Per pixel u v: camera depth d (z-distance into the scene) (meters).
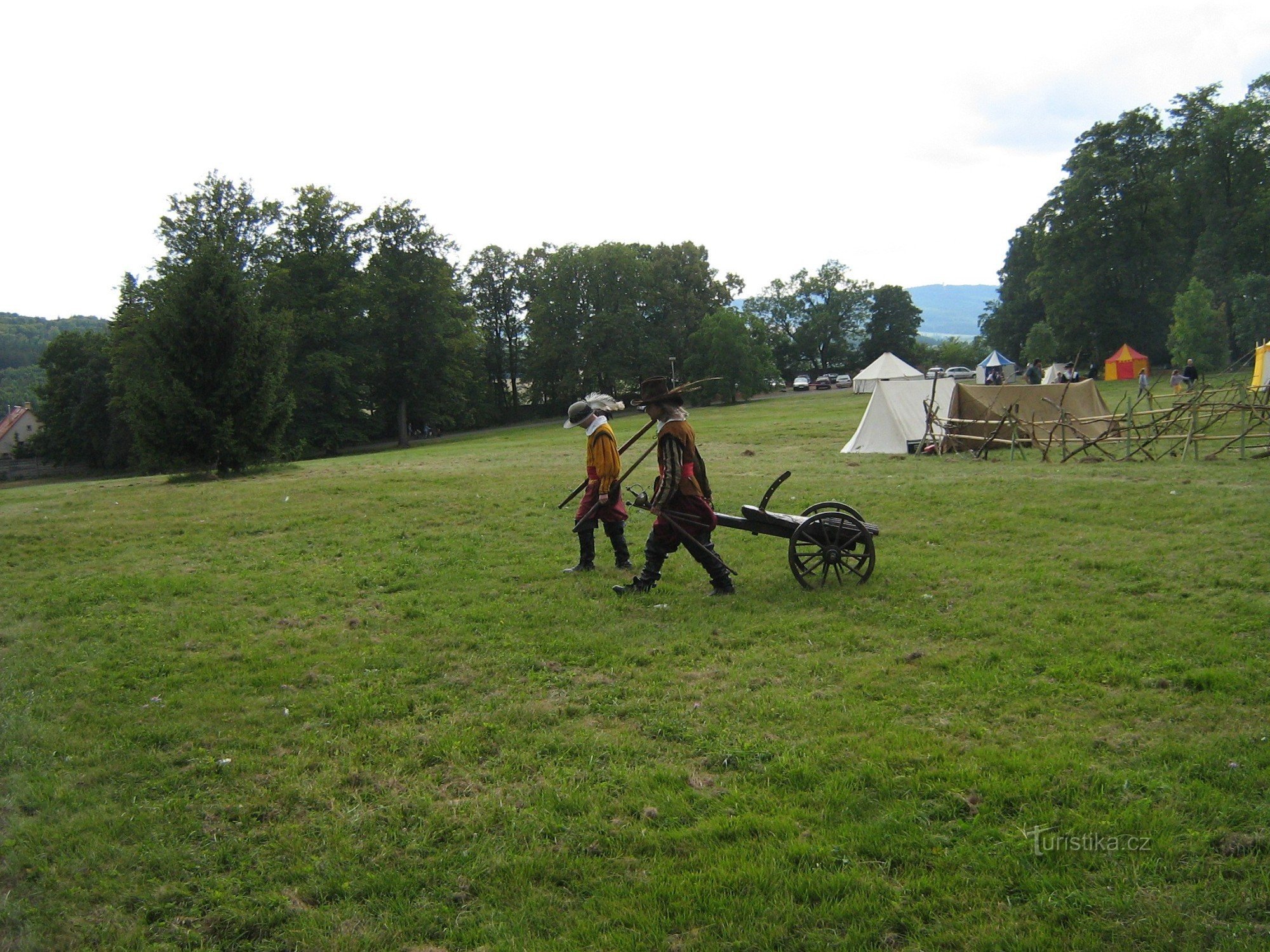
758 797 4.27
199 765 4.88
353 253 59.25
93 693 6.02
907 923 3.34
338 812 4.35
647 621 7.17
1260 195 59.41
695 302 77.44
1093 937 3.19
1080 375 58.41
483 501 13.73
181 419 21.06
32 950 3.46
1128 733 4.68
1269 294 54.56
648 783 4.47
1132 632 6.16
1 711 5.76
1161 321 62.22
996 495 12.23
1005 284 89.31
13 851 4.12
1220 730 4.63
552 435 45.00
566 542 10.55
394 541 10.99
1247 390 24.31
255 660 6.53
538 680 5.98
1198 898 3.35
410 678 6.07
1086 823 3.84
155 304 23.94
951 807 4.05
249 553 10.56
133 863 4.02
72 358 68.94
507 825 4.16
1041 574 7.87
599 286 73.06
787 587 7.98
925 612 6.99
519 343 85.50
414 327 61.09
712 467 18.59
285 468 23.34
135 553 10.76
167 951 3.45
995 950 3.17
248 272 50.56
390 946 3.41
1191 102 65.50
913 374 70.88
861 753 4.64
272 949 3.46
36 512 14.52
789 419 39.03
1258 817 3.79
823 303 112.69
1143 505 10.88
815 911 3.44
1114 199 62.03
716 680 5.84
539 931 3.45
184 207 50.47
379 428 64.88
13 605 8.43
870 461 18.31
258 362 21.95
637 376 75.75
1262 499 10.70
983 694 5.31
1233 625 6.16
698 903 3.53
